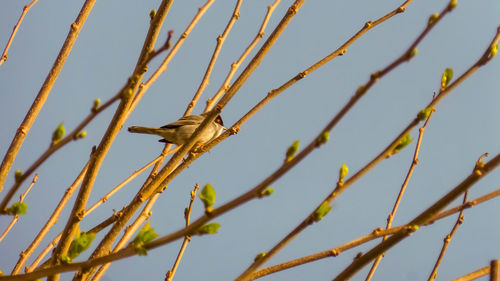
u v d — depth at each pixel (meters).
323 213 6.12
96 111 5.30
